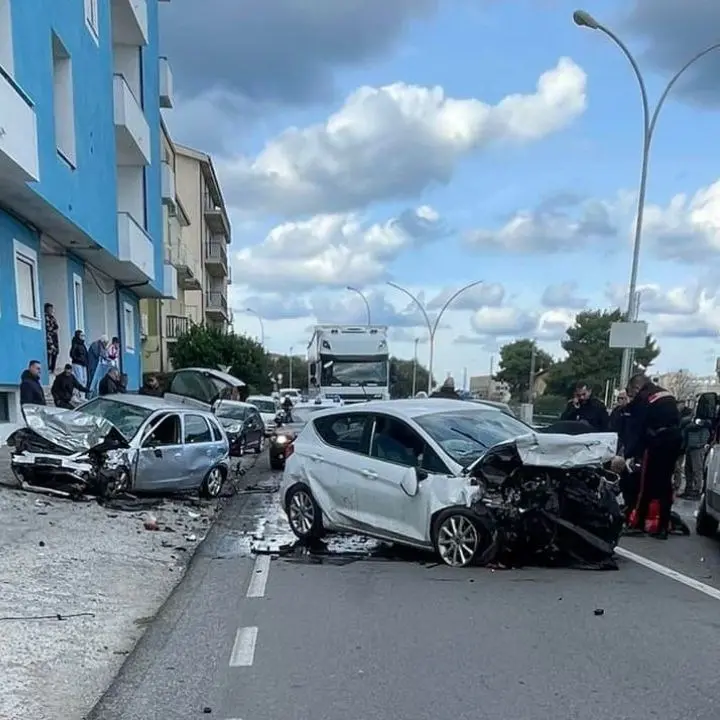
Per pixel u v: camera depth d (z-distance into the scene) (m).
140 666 4.68
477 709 4.03
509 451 7.13
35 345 15.73
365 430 8.41
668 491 8.92
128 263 21.08
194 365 44.12
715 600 6.14
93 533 8.51
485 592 6.35
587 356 56.53
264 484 14.63
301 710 4.04
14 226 14.62
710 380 36.19
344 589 6.50
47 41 13.91
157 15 26.98
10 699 4.12
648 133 17.30
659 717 3.94
